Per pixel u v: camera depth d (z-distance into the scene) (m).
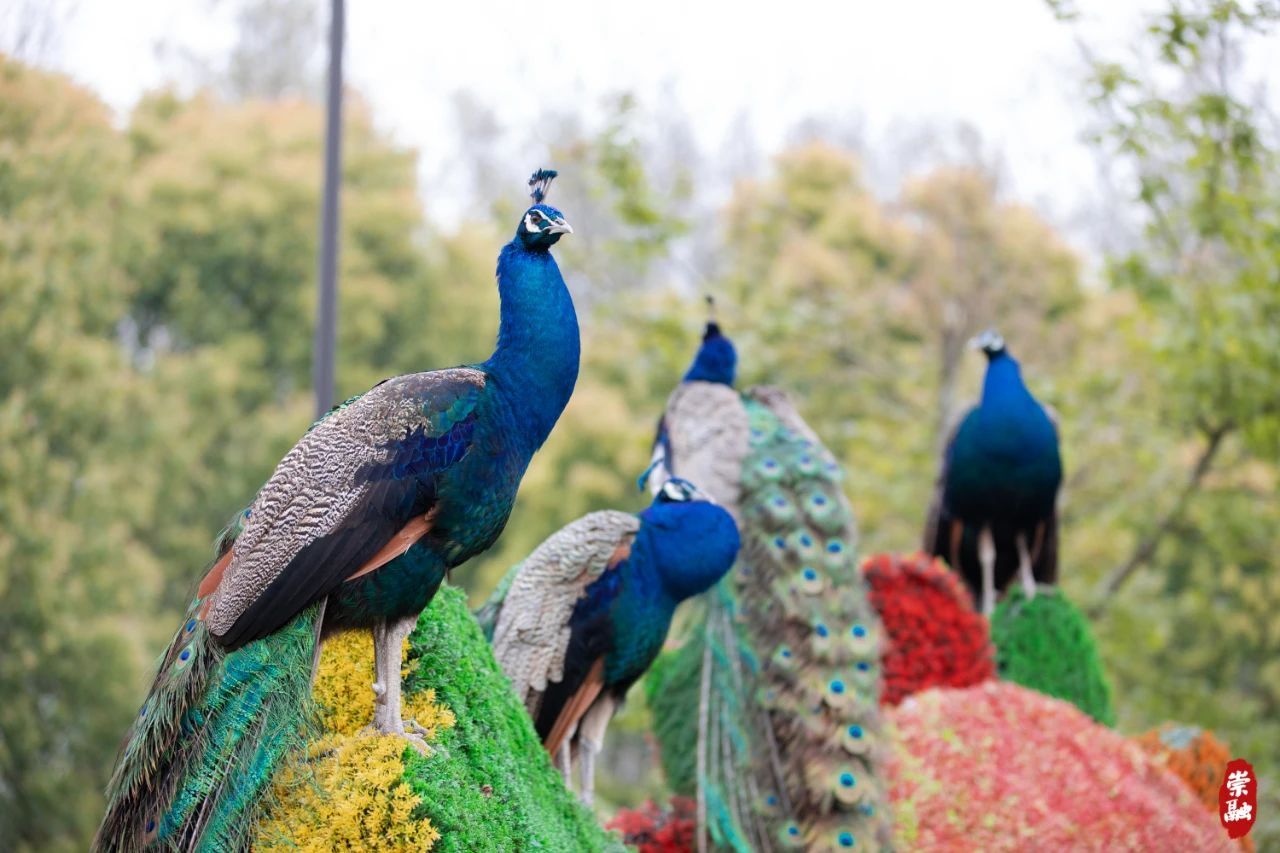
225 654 4.03
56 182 19.98
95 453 19.80
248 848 3.96
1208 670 17.83
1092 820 6.37
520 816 4.57
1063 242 19.69
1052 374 18.05
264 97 33.09
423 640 4.72
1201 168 13.34
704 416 7.54
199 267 23.58
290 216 23.75
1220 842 6.76
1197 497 15.73
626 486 21.52
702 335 8.19
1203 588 17.56
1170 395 14.76
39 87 20.09
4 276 18.94
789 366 18.34
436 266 24.80
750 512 7.09
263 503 4.12
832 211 22.53
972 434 9.46
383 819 4.06
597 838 5.28
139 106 25.75
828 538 7.06
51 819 18.16
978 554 9.98
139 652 18.73
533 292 4.65
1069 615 8.78
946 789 6.44
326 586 4.06
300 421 22.62
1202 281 14.40
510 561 20.81
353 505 4.11
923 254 18.86
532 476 21.30
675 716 6.91
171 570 21.41
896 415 18.38
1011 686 7.23
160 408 21.45
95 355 19.67
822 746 6.38
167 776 3.96
